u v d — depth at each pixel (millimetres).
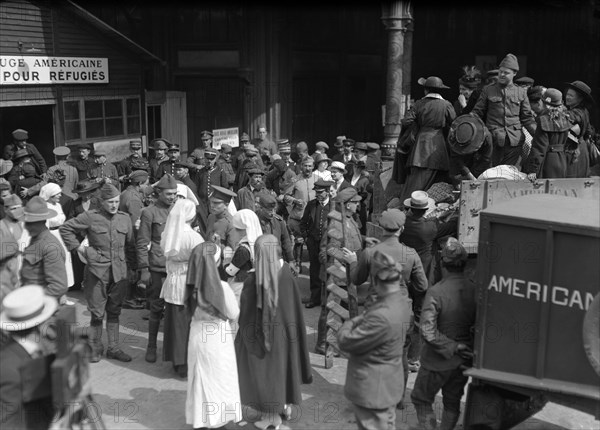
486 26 25547
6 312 4801
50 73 14156
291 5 19250
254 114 19094
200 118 20031
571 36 25531
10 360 4723
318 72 21328
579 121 9312
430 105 9211
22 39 13500
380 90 25016
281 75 19438
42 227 6992
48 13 13984
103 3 18172
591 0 23875
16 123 15414
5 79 13141
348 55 22844
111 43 15695
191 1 19250
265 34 18797
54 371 4430
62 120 14602
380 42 24625
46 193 9219
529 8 25109
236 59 19203
